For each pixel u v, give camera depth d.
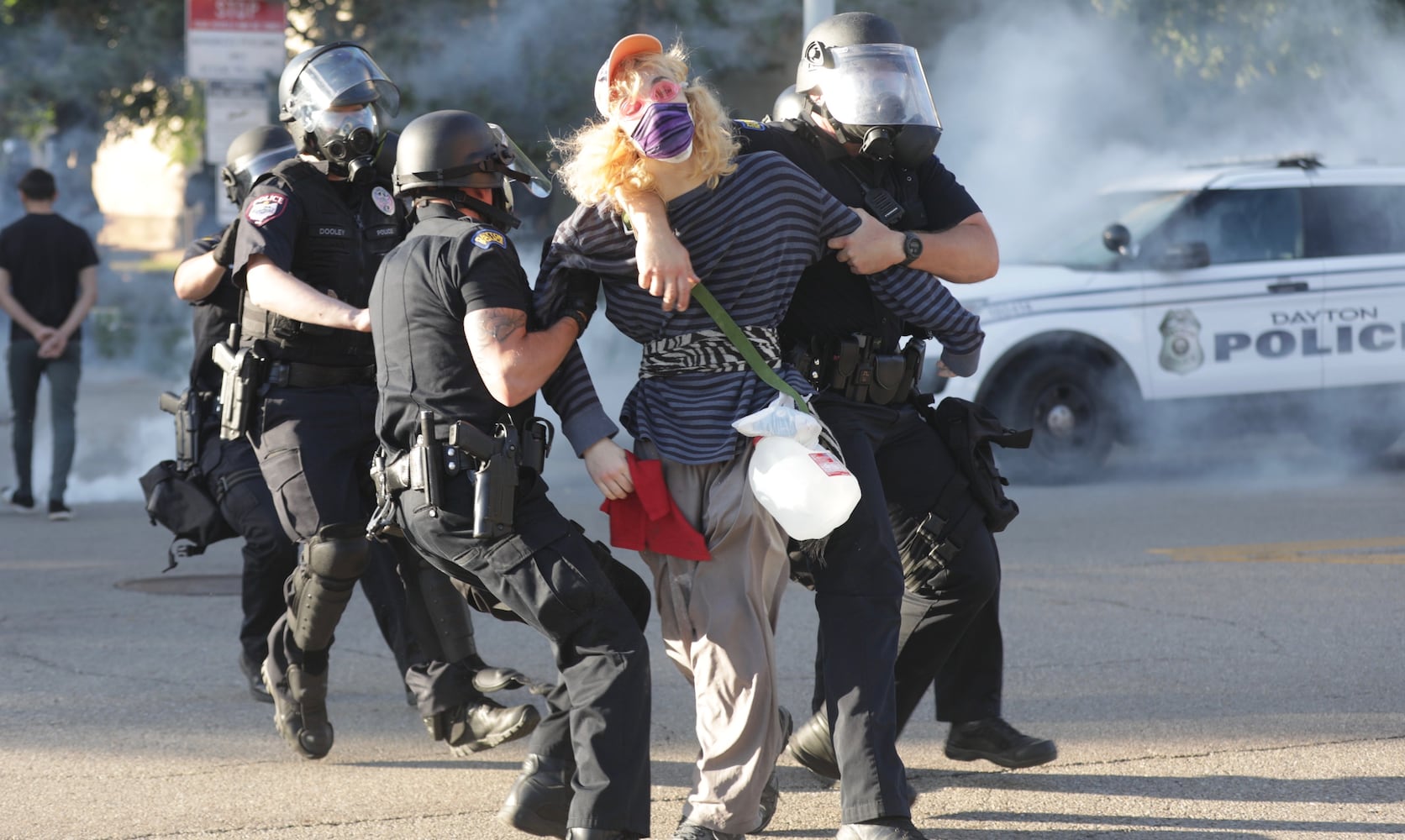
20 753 15.49
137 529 29.83
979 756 14.38
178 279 16.69
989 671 14.33
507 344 11.04
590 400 11.64
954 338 12.63
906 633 13.33
